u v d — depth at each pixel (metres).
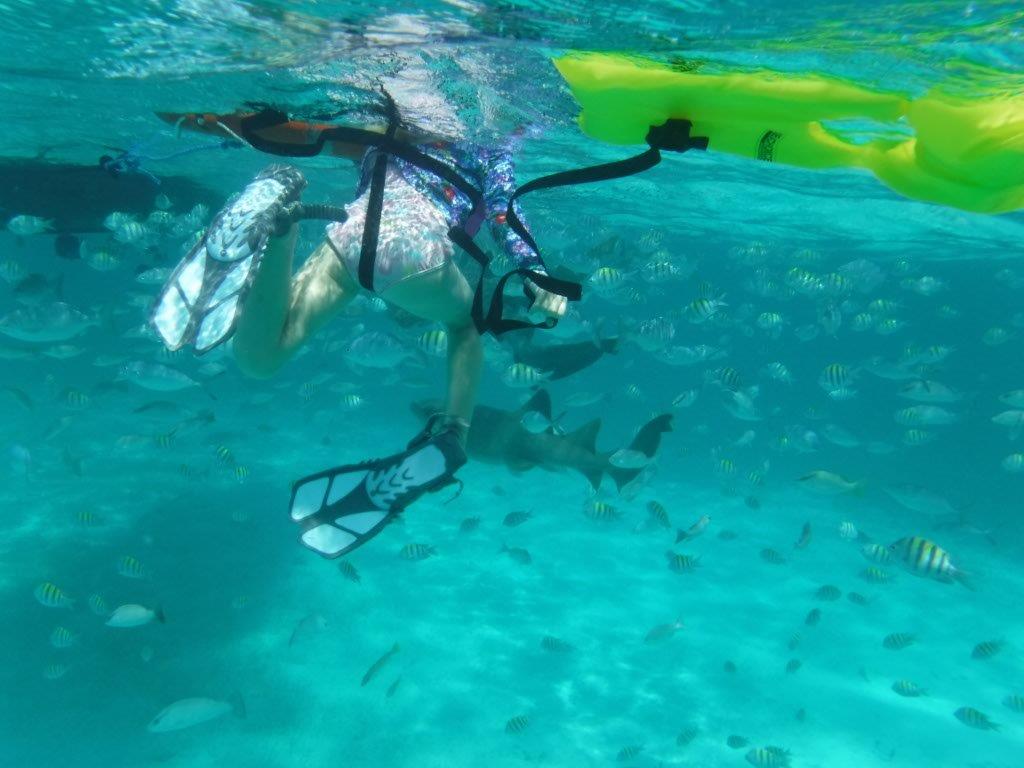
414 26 2.71
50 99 5.72
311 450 11.30
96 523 5.50
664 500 10.83
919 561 4.35
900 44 1.97
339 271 1.88
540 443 4.40
